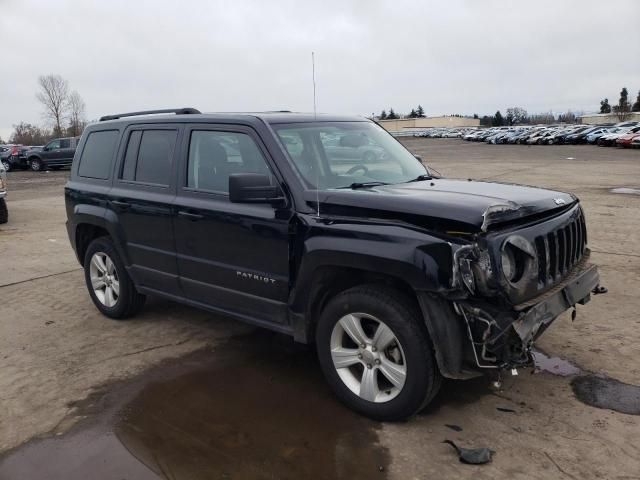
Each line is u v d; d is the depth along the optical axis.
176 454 3.27
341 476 3.02
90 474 3.11
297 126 4.25
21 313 5.87
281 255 3.82
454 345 3.16
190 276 4.54
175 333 5.17
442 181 4.38
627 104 112.94
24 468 3.19
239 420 3.62
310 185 3.83
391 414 3.46
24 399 3.98
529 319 3.15
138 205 4.84
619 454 3.12
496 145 58.12
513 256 3.26
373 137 4.81
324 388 4.04
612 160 28.62
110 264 5.49
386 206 3.41
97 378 4.29
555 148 45.41
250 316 4.22
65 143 32.06
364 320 3.59
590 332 4.83
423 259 3.10
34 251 9.02
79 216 5.54
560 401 3.72
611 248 7.91
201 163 4.43
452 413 3.62
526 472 3.00
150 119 4.96
